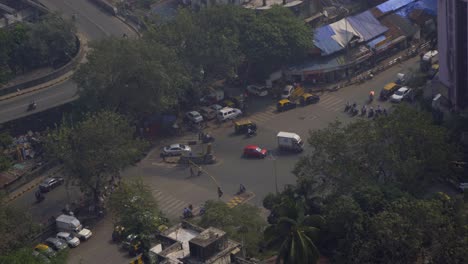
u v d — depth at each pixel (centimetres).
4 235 17738
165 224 18400
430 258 14062
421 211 14088
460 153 17862
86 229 19775
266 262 15012
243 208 17362
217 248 14025
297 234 13588
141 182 19250
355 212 14625
